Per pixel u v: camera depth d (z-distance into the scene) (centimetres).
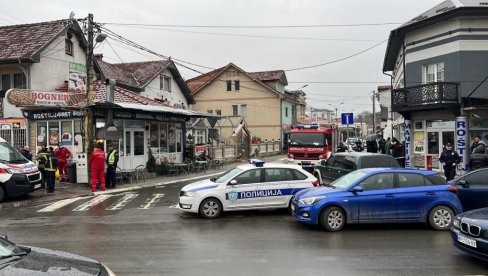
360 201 1012
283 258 766
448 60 2270
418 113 2462
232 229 1034
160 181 2172
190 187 1215
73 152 2083
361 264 728
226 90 5338
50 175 1694
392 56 3250
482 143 1578
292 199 1130
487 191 1112
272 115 5197
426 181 1048
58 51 2656
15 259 409
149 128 2445
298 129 2359
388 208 1018
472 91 2189
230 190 1200
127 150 2258
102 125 2081
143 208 1370
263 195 1216
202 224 1100
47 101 1934
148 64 3969
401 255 789
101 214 1269
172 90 4122
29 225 1103
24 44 2519
